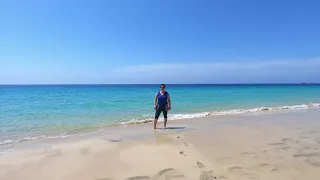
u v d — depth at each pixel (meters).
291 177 4.19
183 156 5.49
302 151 5.79
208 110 16.20
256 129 8.89
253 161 5.06
